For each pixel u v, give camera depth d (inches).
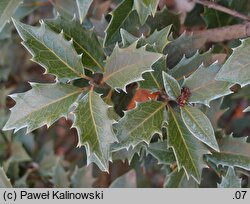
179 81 11.6
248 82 10.0
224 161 12.2
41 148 16.3
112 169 16.9
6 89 15.9
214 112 12.4
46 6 16.4
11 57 17.4
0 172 13.5
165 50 12.1
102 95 11.8
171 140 11.3
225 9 12.4
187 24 14.3
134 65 10.6
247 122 15.5
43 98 10.9
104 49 12.1
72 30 11.7
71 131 17.9
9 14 12.5
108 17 14.2
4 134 15.3
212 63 11.4
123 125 11.0
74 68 11.1
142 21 11.1
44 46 10.9
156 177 17.8
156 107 11.2
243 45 10.0
